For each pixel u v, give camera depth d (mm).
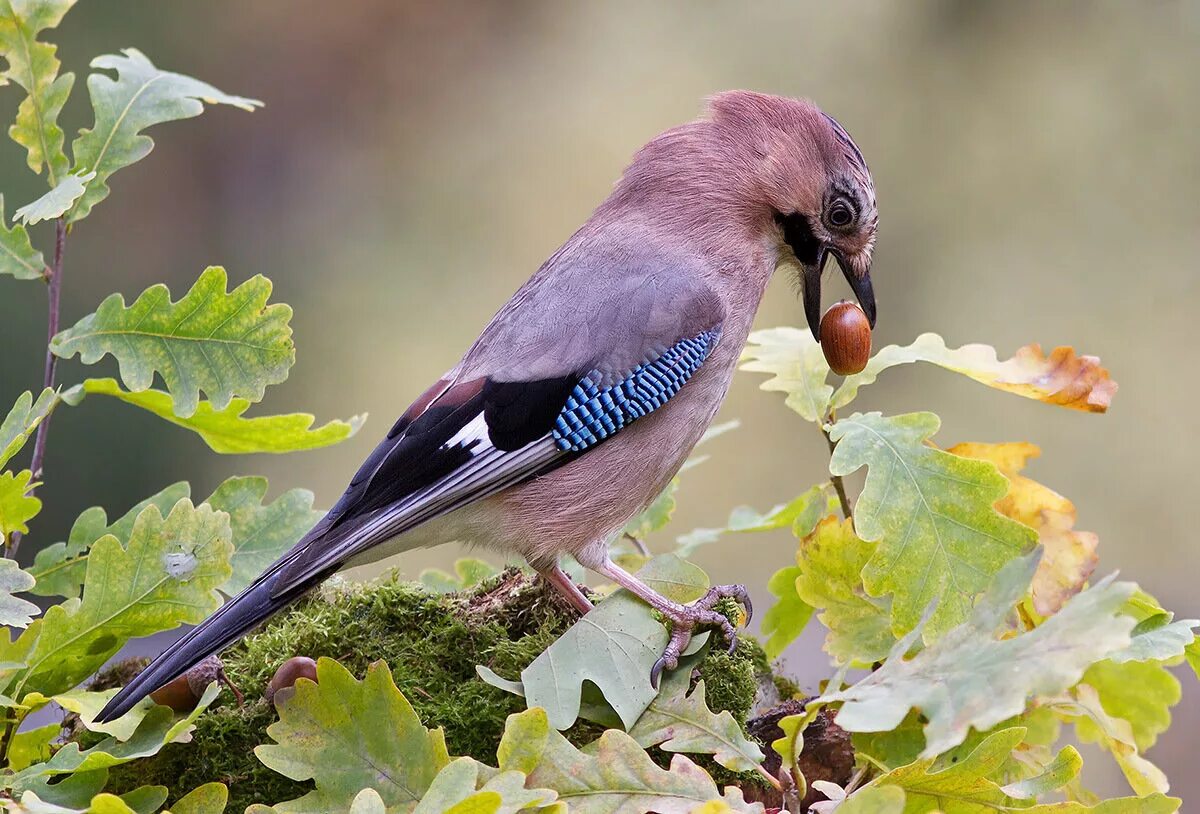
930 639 5508
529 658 5984
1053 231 19984
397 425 6840
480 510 6953
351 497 6430
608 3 24078
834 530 5953
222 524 5305
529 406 6898
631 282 7305
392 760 4715
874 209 8031
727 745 5125
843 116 20969
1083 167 20109
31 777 4656
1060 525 6023
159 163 24328
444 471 6680
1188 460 18656
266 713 5477
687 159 7816
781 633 6613
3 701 4836
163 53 24125
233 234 24703
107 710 5129
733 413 19625
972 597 5523
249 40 25484
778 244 7992
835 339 6371
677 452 7297
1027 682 4000
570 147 23828
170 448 18906
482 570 7039
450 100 25188
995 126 20438
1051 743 5914
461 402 6840
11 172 18594
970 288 19938
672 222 7695
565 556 7215
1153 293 19469
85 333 5777
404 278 23859
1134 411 19016
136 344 5750
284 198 25047
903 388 19438
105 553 5230
